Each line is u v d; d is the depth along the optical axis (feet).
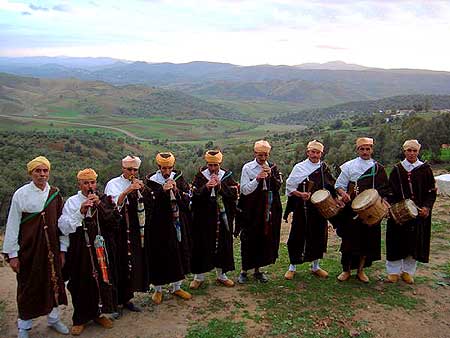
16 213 19.58
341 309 23.56
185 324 21.98
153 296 24.64
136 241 22.71
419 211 25.75
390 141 174.81
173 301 24.68
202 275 26.91
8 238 19.53
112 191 22.15
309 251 26.86
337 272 29.12
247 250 26.76
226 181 25.57
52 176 161.07
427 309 23.73
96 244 20.93
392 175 26.61
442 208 46.98
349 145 179.22
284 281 27.50
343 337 20.97
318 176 26.40
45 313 20.06
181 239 24.30
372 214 24.63
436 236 36.99
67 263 20.97
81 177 20.77
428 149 141.79
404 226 26.05
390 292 25.72
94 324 22.04
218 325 21.81
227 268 26.32
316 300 24.64
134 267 22.56
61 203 20.86
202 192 24.91
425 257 26.32
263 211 26.18
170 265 23.90
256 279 27.81
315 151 26.27
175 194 23.75
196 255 25.66
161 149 464.65
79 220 20.47
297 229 26.78
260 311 23.35
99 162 260.83
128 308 23.49
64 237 20.71
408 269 27.17
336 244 36.96
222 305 24.11
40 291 19.99
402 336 21.18
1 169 163.53
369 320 22.44
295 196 26.66
